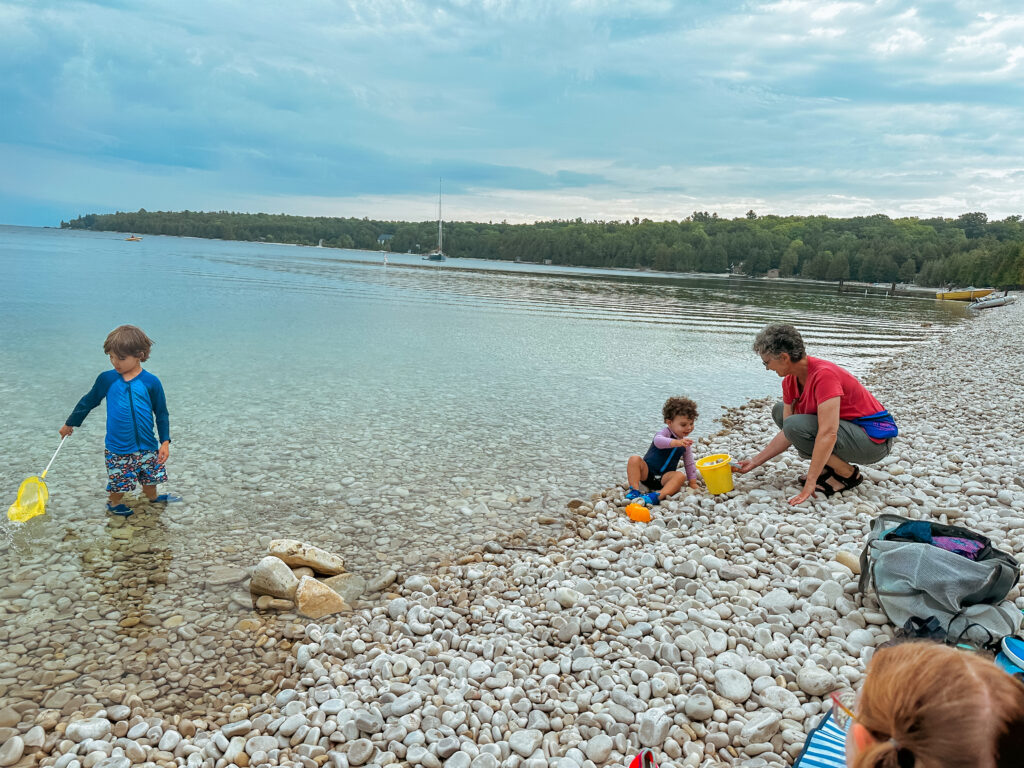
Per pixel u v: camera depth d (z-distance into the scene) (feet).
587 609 15.90
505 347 64.28
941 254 481.05
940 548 13.91
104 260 212.02
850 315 138.41
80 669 13.76
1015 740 3.65
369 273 226.58
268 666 14.17
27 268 155.22
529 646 14.40
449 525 21.91
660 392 45.70
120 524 20.89
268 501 23.15
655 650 13.91
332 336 65.72
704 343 75.56
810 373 21.76
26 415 32.22
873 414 21.75
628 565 18.67
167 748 11.49
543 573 18.33
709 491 23.73
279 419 33.60
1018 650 12.14
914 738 3.91
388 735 11.56
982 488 23.40
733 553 18.88
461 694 12.63
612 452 30.68
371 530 21.27
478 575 18.19
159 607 16.33
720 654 13.67
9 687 13.08
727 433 35.37
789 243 636.48
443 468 27.43
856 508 21.59
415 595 16.88
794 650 13.96
